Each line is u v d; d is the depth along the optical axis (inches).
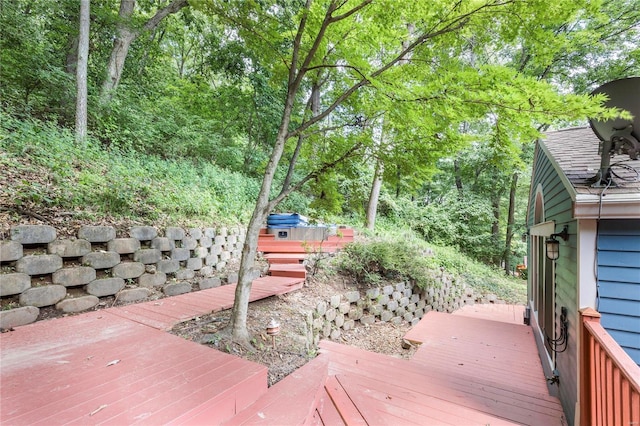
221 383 76.4
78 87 221.3
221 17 115.5
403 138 135.6
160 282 161.5
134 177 212.5
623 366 63.8
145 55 371.9
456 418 93.3
